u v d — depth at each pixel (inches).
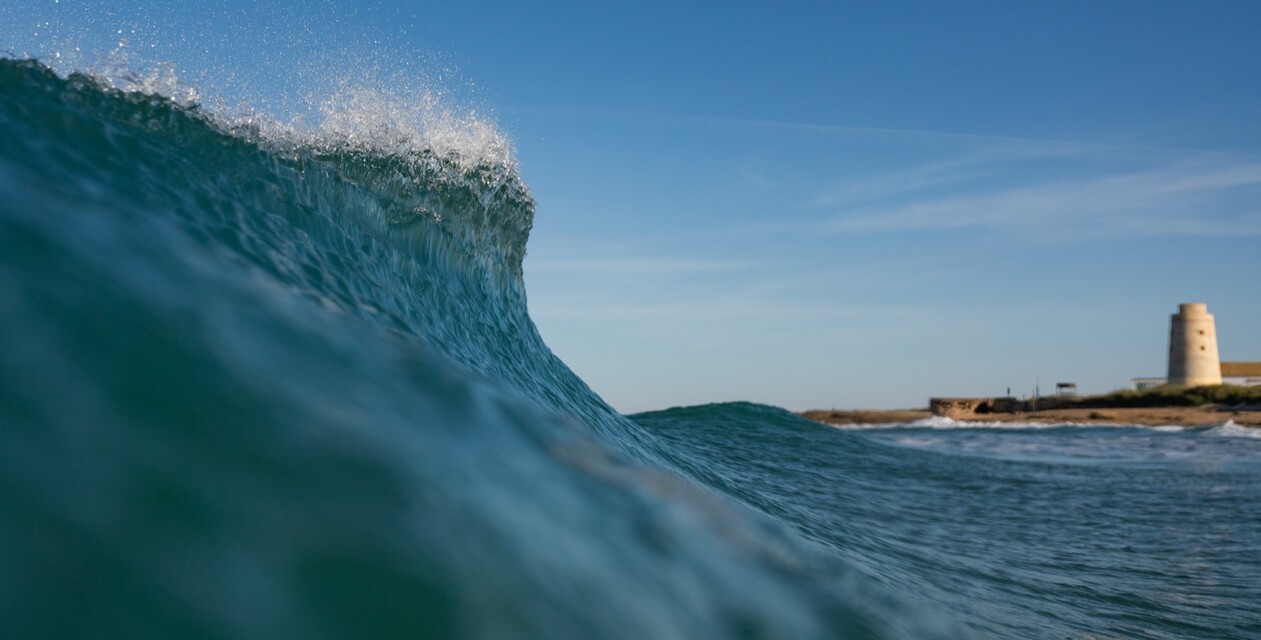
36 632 36.6
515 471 73.5
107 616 38.8
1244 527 273.1
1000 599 158.6
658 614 62.1
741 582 78.0
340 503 53.2
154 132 123.0
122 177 105.3
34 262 64.0
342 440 60.4
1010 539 237.5
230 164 131.3
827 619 81.1
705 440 385.7
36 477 44.2
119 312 63.1
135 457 49.2
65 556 40.7
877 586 114.9
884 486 329.4
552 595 55.6
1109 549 231.1
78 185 95.0
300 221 134.1
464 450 70.9
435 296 171.9
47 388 51.1
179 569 42.9
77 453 47.3
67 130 106.7
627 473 88.1
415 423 70.9
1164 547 237.6
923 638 94.7
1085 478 418.6
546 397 175.8
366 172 181.3
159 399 55.4
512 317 226.4
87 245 71.4
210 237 103.6
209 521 46.9
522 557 57.9
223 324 69.8
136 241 78.4
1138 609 166.2
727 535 88.7
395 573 49.3
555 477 76.7
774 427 478.6
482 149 233.9
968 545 219.8
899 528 232.4
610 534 71.3
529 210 259.1
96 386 53.6
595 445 92.4
